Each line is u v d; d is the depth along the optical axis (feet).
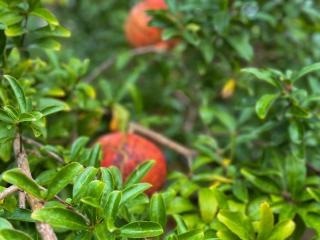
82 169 1.79
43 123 2.08
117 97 3.30
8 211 1.81
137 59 3.94
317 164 2.79
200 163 2.68
